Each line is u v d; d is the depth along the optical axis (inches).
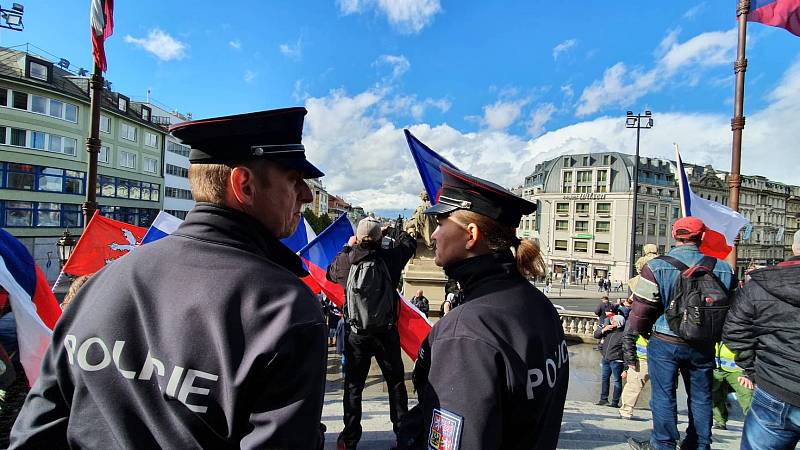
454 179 59.7
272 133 44.4
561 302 1301.7
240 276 37.5
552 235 2495.1
